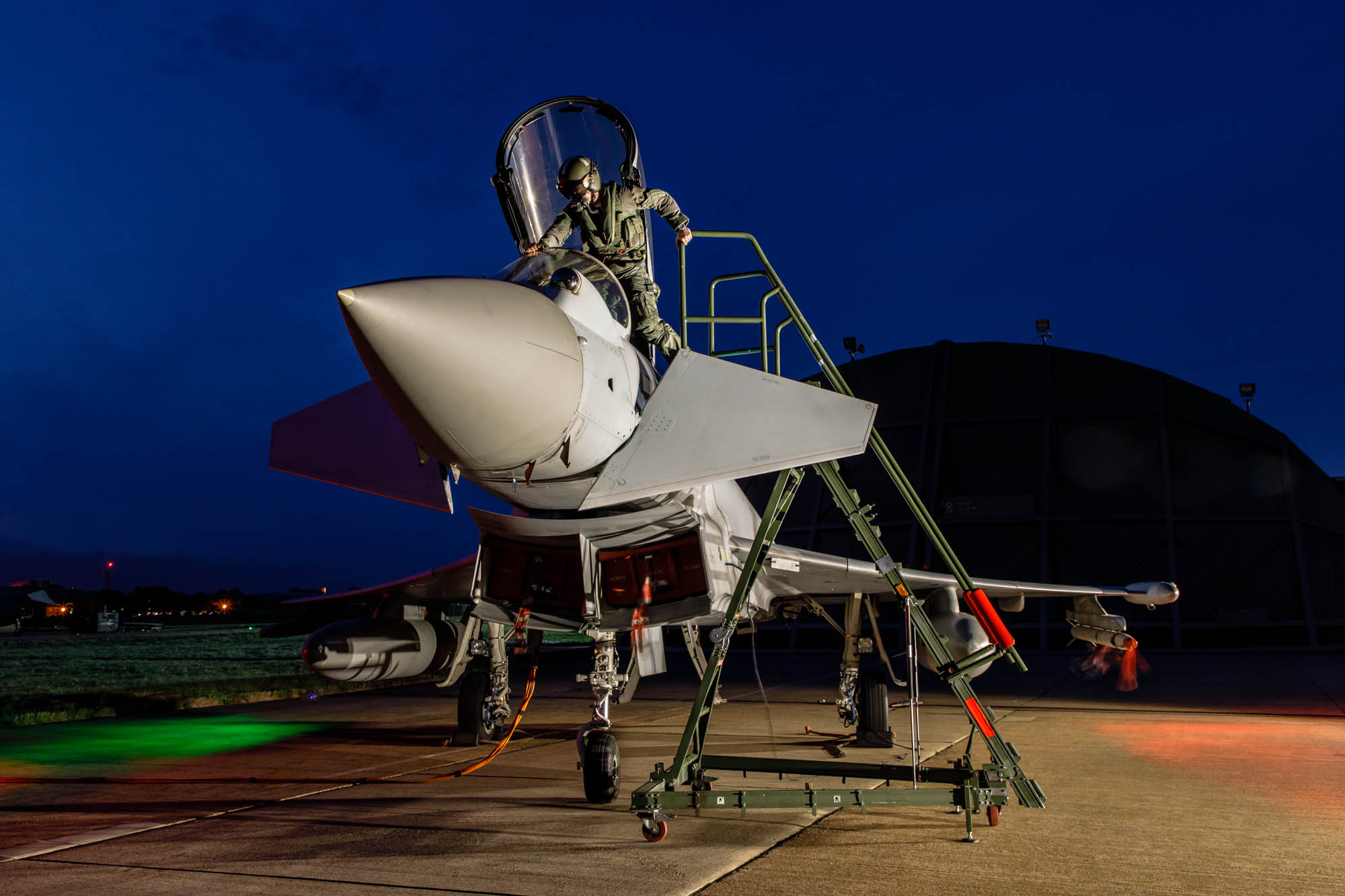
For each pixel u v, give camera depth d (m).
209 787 6.84
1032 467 27.56
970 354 29.84
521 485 5.24
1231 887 3.97
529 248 5.72
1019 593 10.33
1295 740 8.88
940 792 4.96
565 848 4.70
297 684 17.47
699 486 5.39
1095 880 4.08
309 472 6.25
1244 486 26.11
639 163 6.62
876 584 8.74
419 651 9.30
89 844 4.96
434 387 3.96
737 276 6.45
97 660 26.31
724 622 5.64
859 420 4.97
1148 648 24.22
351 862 4.46
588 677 6.07
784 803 4.99
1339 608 24.92
